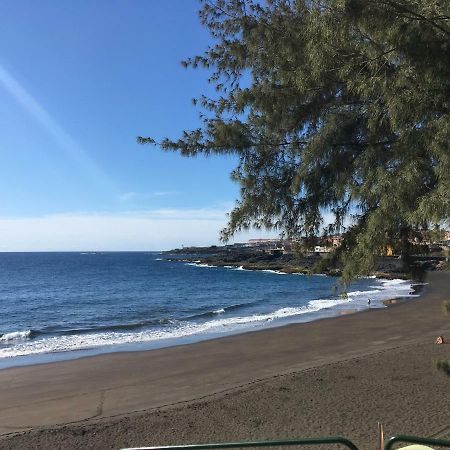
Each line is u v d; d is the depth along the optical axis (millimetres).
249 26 5078
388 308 28469
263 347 15633
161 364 13406
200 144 5355
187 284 61625
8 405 9648
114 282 64625
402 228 4039
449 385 8750
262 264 110750
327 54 3893
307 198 5059
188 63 5480
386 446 2805
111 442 6836
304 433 6805
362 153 4320
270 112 4910
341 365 10977
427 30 3414
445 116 3461
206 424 7395
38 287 55750
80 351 16375
